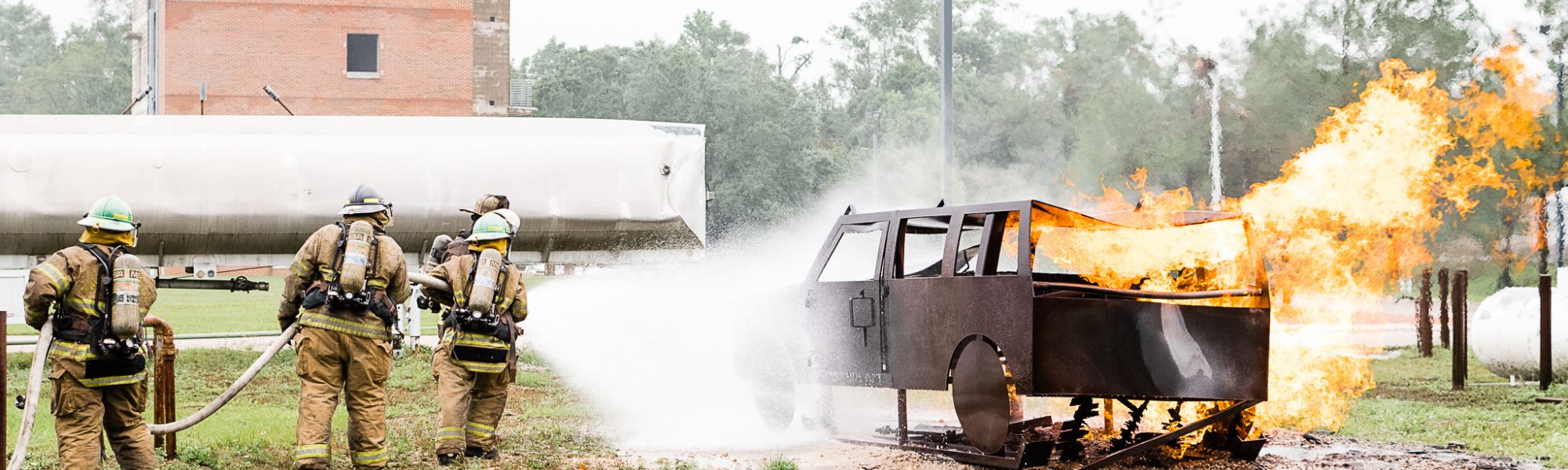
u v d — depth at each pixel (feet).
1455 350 48.67
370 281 28.25
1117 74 150.30
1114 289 28.25
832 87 321.93
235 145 57.88
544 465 31.37
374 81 155.43
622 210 62.39
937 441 32.27
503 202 34.50
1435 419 39.11
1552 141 108.88
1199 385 29.04
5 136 55.42
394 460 31.63
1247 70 125.39
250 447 33.01
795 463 31.40
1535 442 34.45
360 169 59.21
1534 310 50.08
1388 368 57.72
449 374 31.24
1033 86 198.18
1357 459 31.89
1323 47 120.26
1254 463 31.48
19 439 23.70
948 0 58.90
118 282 24.58
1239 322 29.78
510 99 167.22
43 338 24.09
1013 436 29.19
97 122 58.08
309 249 27.91
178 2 149.48
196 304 115.75
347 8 154.20
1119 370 28.04
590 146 62.23
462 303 30.91
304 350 27.37
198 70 150.20
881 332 31.37
